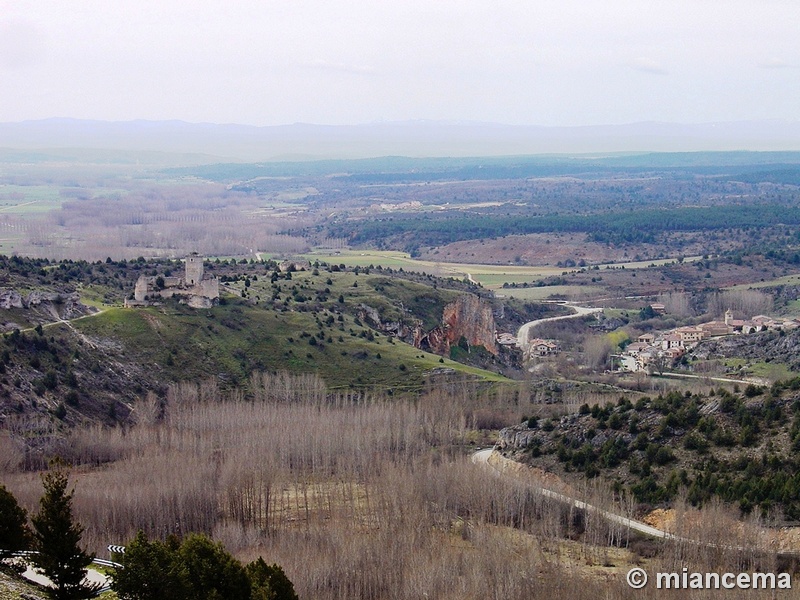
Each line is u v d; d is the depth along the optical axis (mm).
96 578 155250
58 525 142500
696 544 194875
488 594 181250
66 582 142750
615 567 197875
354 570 191125
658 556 199375
